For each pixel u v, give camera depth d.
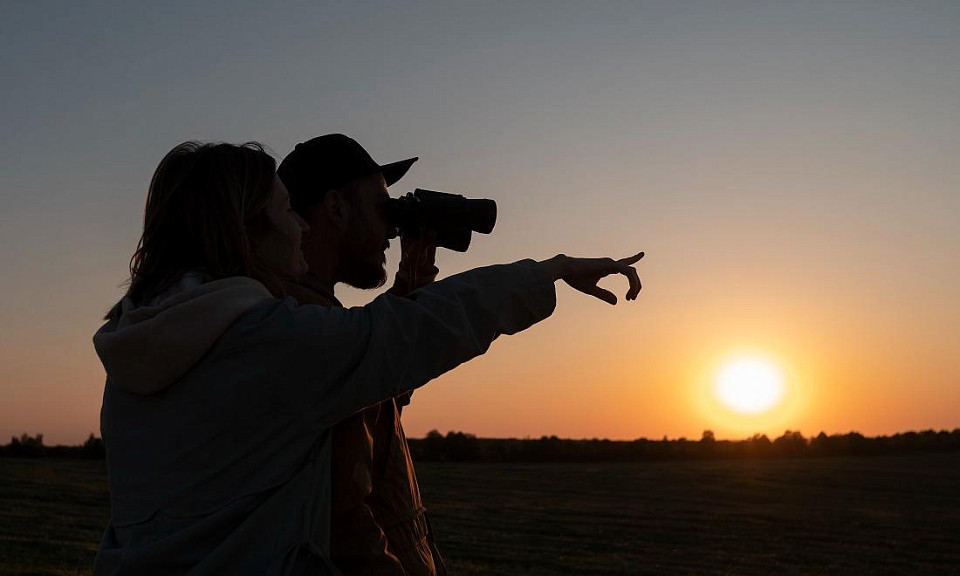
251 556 1.36
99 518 37.94
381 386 1.44
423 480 85.25
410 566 1.73
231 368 1.41
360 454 1.57
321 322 1.43
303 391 1.40
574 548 42.12
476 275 1.57
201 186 1.55
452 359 1.50
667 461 121.06
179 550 1.36
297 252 1.67
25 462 81.19
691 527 52.56
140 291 1.57
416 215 2.01
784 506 67.25
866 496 76.62
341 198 1.93
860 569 38.69
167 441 1.41
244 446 1.40
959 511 65.31
